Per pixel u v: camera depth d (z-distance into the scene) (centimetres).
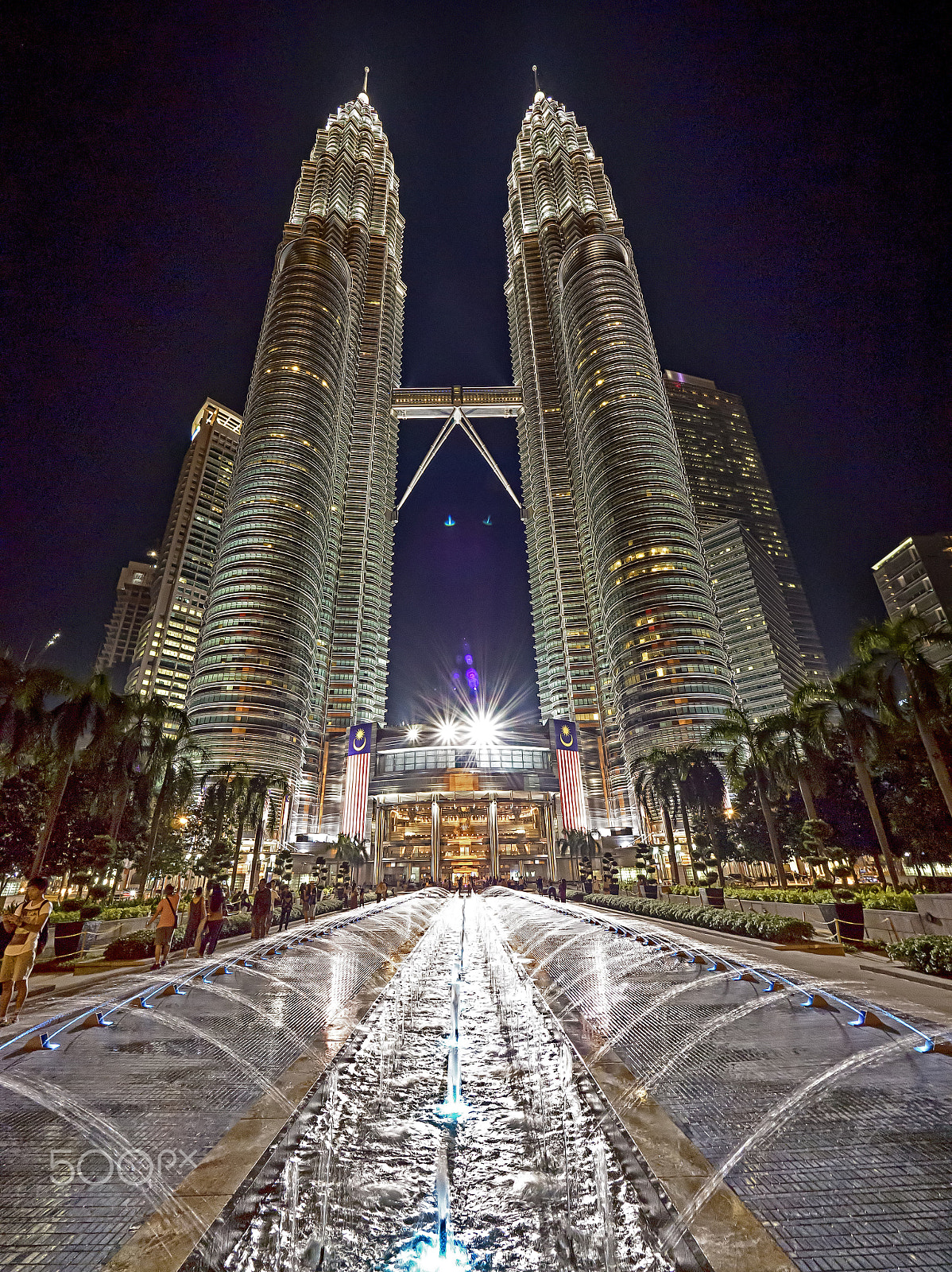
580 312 15788
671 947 1689
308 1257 359
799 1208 403
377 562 16738
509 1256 359
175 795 4731
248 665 11900
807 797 3819
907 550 14738
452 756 12462
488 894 6550
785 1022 870
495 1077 666
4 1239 376
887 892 2306
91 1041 839
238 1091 643
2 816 3278
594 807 13300
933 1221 385
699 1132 518
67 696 3073
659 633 11719
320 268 16788
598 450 13988
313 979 1311
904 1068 662
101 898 2720
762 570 17425
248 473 13850
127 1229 388
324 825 12950
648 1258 355
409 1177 452
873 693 3225
